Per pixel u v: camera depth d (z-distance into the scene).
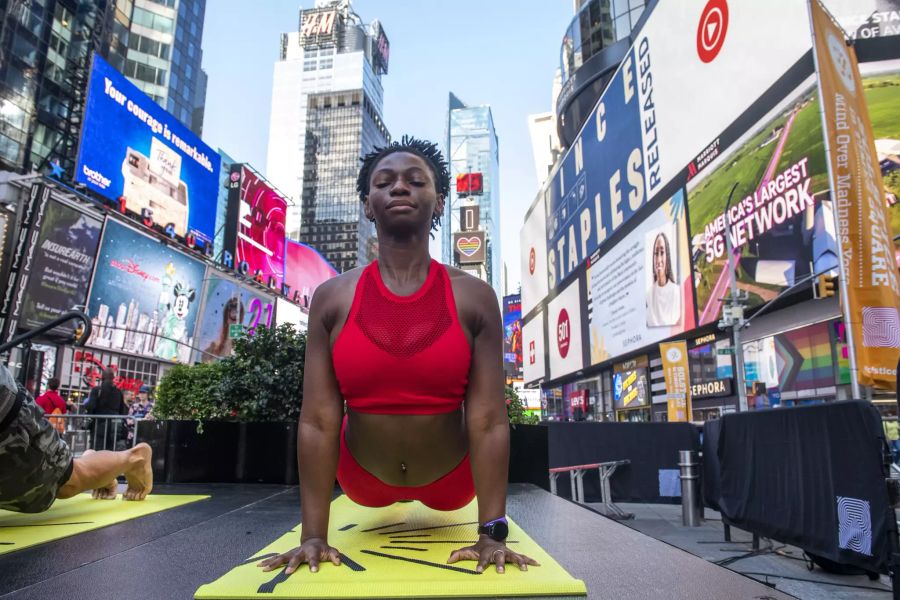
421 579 1.28
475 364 1.65
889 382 11.77
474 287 1.67
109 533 2.16
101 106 27.66
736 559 6.21
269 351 4.72
